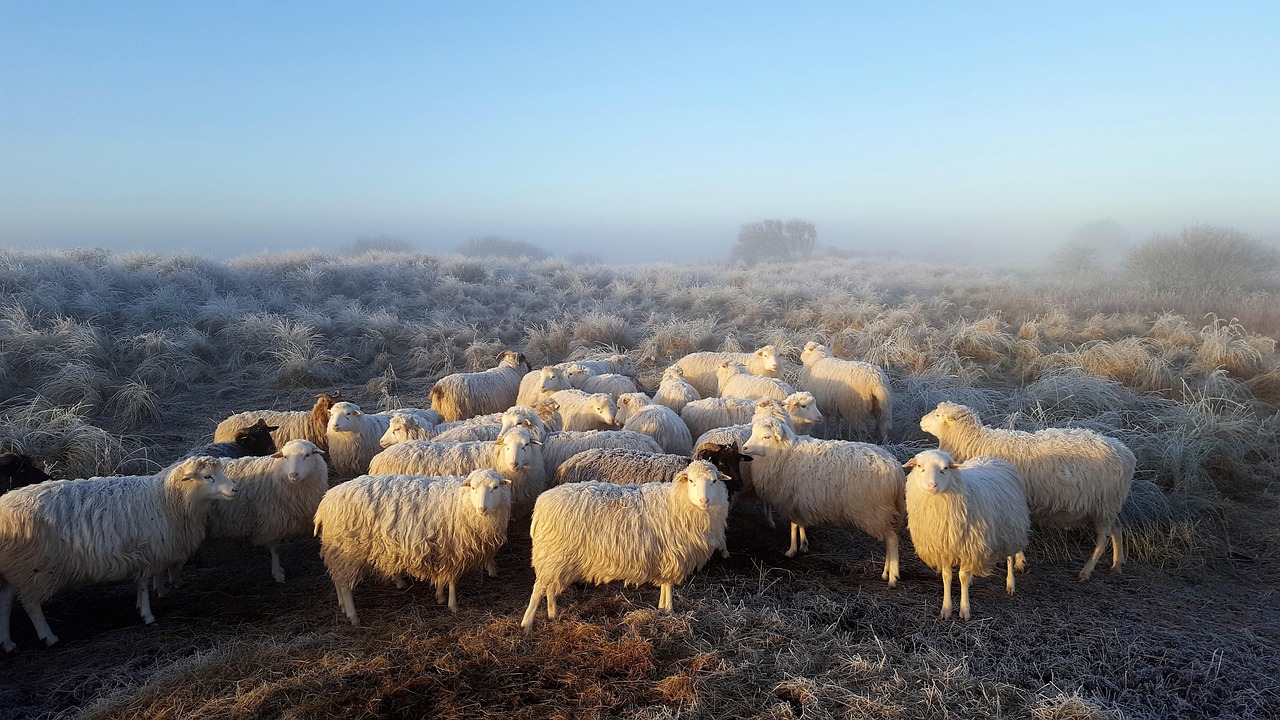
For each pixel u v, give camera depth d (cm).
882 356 1539
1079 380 1187
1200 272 2628
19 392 1210
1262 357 1406
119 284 1817
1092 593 666
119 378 1329
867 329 1819
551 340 1789
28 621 627
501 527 604
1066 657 538
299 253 2739
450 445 772
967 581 606
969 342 1628
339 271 2330
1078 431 722
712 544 589
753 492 796
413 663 510
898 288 2922
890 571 679
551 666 509
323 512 612
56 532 569
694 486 562
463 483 609
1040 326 1831
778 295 2439
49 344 1351
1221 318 1888
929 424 790
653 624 559
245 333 1612
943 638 562
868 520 675
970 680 493
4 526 555
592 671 503
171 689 494
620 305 2280
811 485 696
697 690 477
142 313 1617
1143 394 1253
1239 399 1217
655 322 2039
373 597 661
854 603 619
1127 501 788
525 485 738
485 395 1145
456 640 549
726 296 2328
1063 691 483
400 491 611
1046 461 700
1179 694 499
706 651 527
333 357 1572
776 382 1082
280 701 472
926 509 590
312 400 1346
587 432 839
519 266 3141
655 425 898
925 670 501
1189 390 1208
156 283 1883
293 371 1450
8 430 939
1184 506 817
